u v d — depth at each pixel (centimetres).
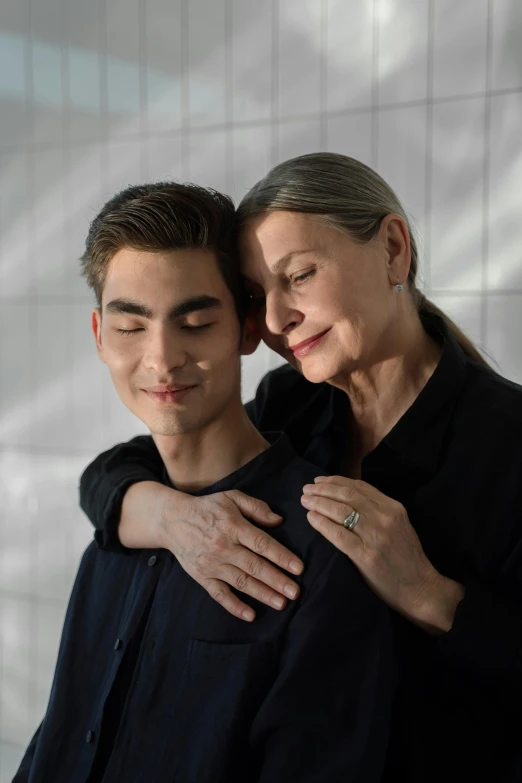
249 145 192
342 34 180
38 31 217
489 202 168
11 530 229
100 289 93
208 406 91
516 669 91
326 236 92
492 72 166
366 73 178
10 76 222
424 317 115
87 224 215
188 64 198
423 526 100
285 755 79
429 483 101
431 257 175
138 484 103
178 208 88
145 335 89
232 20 191
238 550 88
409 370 107
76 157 215
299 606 85
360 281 95
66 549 222
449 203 172
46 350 223
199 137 198
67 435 221
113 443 215
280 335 98
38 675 226
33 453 226
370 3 176
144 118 205
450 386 103
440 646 93
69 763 97
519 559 96
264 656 84
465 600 92
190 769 84
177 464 98
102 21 207
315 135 185
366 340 96
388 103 177
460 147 170
